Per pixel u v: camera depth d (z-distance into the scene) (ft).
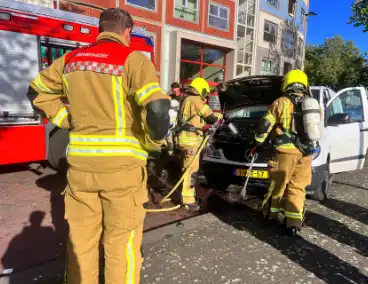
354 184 20.71
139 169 6.76
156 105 5.91
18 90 17.54
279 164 12.75
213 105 20.51
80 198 6.66
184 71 55.52
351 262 11.01
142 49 23.53
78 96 6.46
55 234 12.30
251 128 18.39
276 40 76.43
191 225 13.32
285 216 13.02
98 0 39.60
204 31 55.98
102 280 9.20
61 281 9.15
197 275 9.81
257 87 18.92
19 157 17.70
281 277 9.94
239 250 11.44
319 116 11.75
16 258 10.53
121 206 6.56
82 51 6.72
